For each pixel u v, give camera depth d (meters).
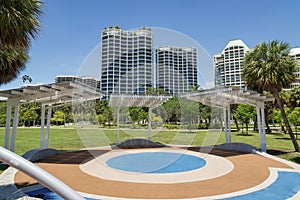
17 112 10.64
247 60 13.91
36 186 5.92
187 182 6.56
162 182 6.58
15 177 6.80
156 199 5.16
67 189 1.65
